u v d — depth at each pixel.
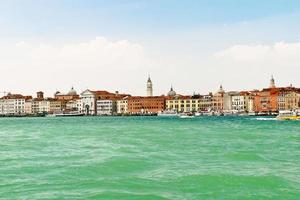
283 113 193.00
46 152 49.97
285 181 29.67
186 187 28.03
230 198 25.08
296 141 65.62
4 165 38.62
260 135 80.69
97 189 27.53
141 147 55.34
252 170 34.66
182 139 70.38
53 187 28.30
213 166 37.25
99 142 64.56
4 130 113.94
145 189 27.50
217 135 81.19
